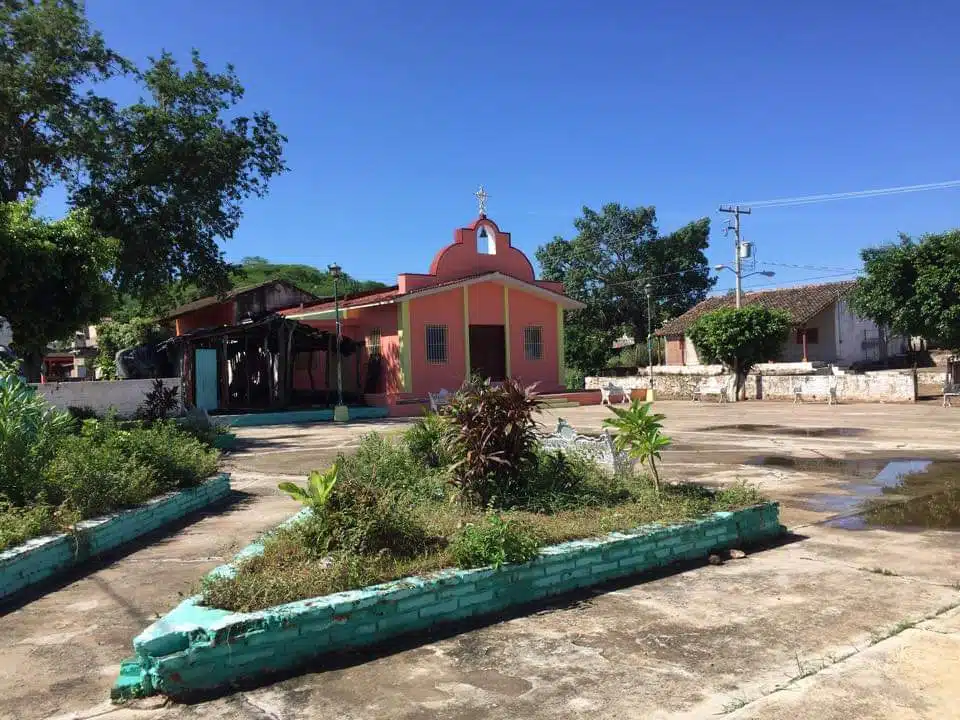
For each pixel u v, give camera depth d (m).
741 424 18.88
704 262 48.78
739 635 4.25
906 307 23.69
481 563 4.72
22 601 5.11
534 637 4.26
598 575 5.27
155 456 8.19
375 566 4.51
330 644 4.00
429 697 3.52
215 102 24.50
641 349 44.28
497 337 29.75
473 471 6.29
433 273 27.81
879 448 13.47
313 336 26.25
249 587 4.10
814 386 27.28
